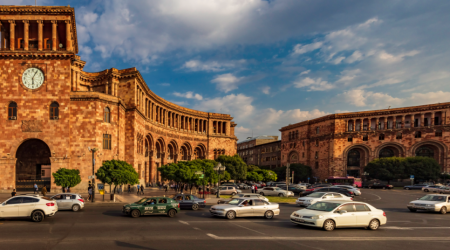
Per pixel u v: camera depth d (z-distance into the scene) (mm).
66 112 49312
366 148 97000
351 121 101750
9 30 52781
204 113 98688
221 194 52531
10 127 48688
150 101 74750
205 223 21797
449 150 84562
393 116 95000
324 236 17594
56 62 49906
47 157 54156
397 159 82375
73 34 53781
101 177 39312
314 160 110312
